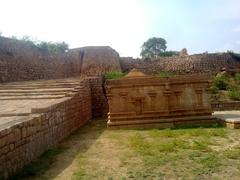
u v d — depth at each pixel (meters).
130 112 12.35
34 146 7.46
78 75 34.00
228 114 13.97
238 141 8.94
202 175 5.93
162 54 52.47
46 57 28.75
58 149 8.70
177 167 6.50
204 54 39.28
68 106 11.68
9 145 5.96
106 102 20.56
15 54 23.27
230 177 5.77
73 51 34.78
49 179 5.94
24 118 7.37
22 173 6.17
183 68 38.38
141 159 7.25
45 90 14.76
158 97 12.41
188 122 12.40
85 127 14.04
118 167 6.67
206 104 12.63
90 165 6.89
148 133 10.90
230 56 40.75
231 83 27.19
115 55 37.31
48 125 8.73
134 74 13.16
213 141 9.05
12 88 15.91
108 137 10.44
